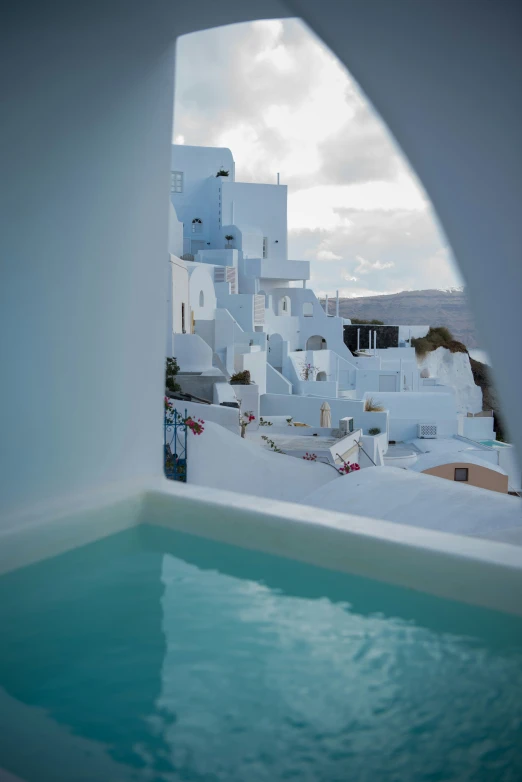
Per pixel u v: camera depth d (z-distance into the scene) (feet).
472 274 8.87
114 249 15.03
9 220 12.75
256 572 13.17
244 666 9.66
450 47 8.46
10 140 12.50
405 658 9.84
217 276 108.88
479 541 11.91
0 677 9.40
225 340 80.69
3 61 12.02
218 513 14.21
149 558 13.75
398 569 11.84
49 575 12.90
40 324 13.60
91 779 7.13
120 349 15.51
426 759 7.60
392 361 115.44
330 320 120.26
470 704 8.70
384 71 9.55
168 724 8.27
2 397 13.02
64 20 12.71
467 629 10.77
